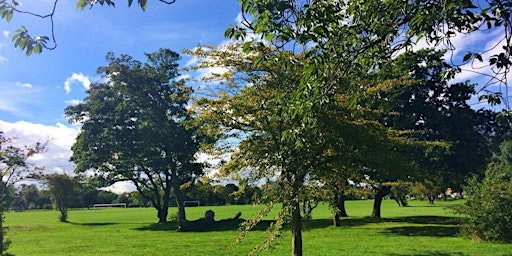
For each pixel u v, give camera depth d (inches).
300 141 247.1
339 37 209.3
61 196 2049.7
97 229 1460.4
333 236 927.7
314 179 417.4
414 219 1285.7
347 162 420.8
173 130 1557.6
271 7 177.5
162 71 1632.6
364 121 434.9
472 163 1178.6
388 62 239.8
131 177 1732.3
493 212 757.3
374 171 484.7
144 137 1574.8
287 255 660.7
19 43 181.9
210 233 1167.0
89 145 1610.5
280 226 371.9
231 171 471.2
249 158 459.2
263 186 453.1
